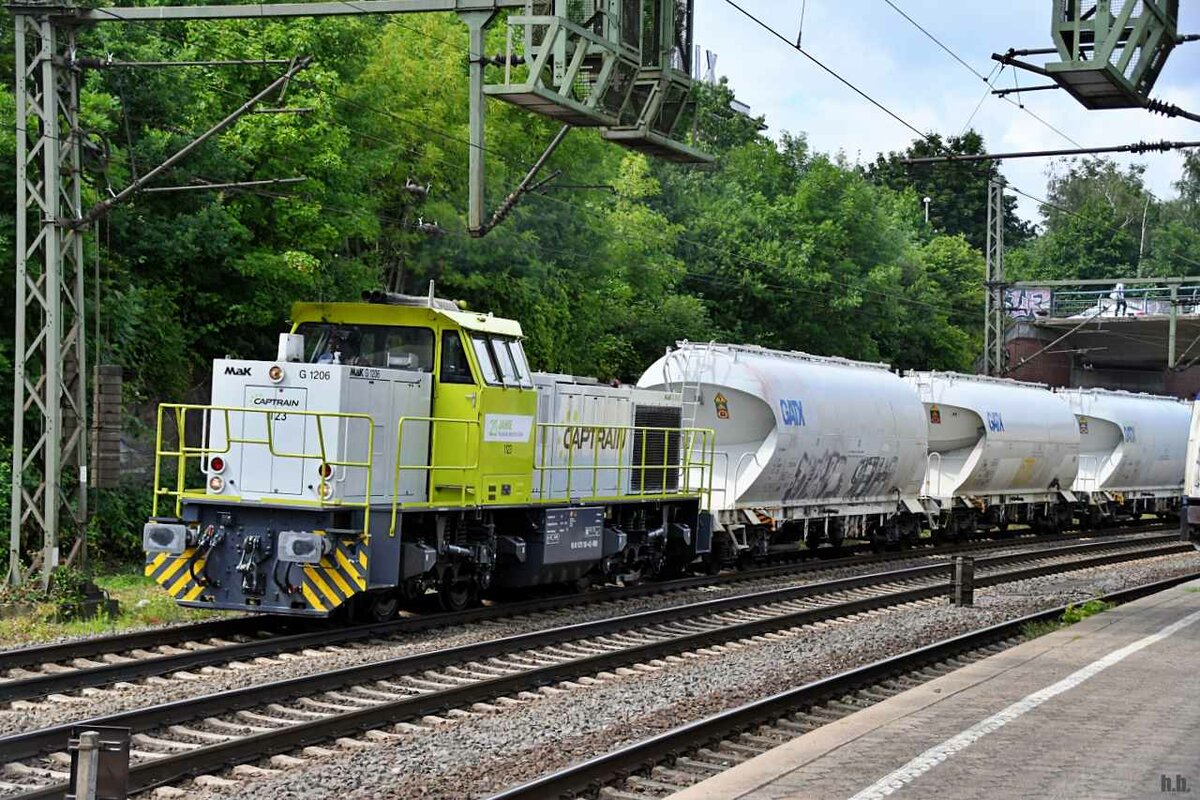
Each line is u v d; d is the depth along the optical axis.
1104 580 24.27
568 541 18.81
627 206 42.00
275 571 15.06
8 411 21.50
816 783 8.10
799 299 47.81
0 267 21.03
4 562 19.78
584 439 19.58
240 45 25.53
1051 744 9.18
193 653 13.11
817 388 26.42
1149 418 41.91
